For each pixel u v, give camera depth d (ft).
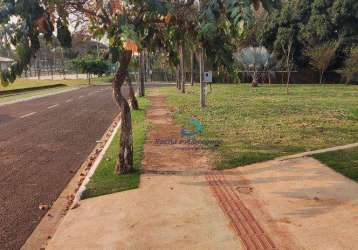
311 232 17.84
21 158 35.40
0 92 119.14
